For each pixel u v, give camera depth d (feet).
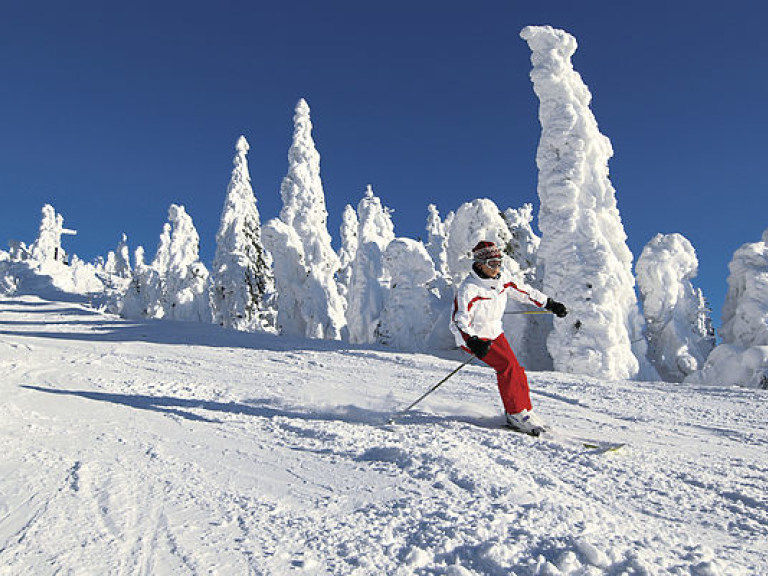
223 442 10.30
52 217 204.03
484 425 12.77
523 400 12.12
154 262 147.02
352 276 59.47
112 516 6.19
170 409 13.83
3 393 14.82
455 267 52.24
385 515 6.28
